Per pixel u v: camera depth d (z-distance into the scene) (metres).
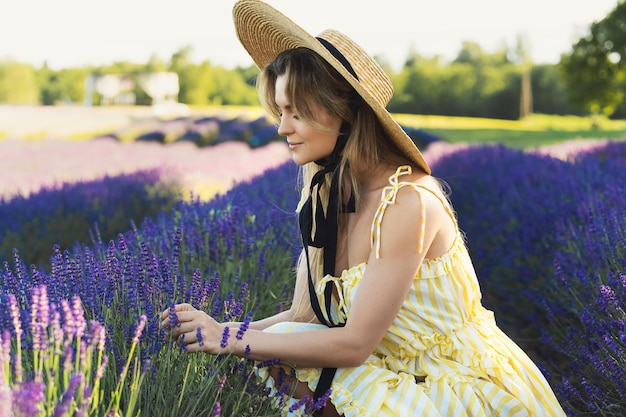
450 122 24.38
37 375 1.32
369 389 1.79
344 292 1.90
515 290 4.11
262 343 1.77
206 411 1.69
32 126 17.80
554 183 5.87
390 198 1.79
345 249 1.96
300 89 1.81
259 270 2.96
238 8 2.07
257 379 1.90
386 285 1.78
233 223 3.18
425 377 1.89
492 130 20.81
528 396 1.86
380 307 1.77
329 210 1.92
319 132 1.85
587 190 5.05
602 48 19.20
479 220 5.50
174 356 1.77
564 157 10.12
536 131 20.88
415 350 1.88
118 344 1.80
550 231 4.40
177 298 2.09
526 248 4.32
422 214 1.78
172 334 1.75
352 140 1.85
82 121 18.41
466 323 1.93
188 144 14.74
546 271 3.98
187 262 3.01
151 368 1.64
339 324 1.94
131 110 20.56
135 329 1.71
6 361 1.34
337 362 1.80
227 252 3.13
